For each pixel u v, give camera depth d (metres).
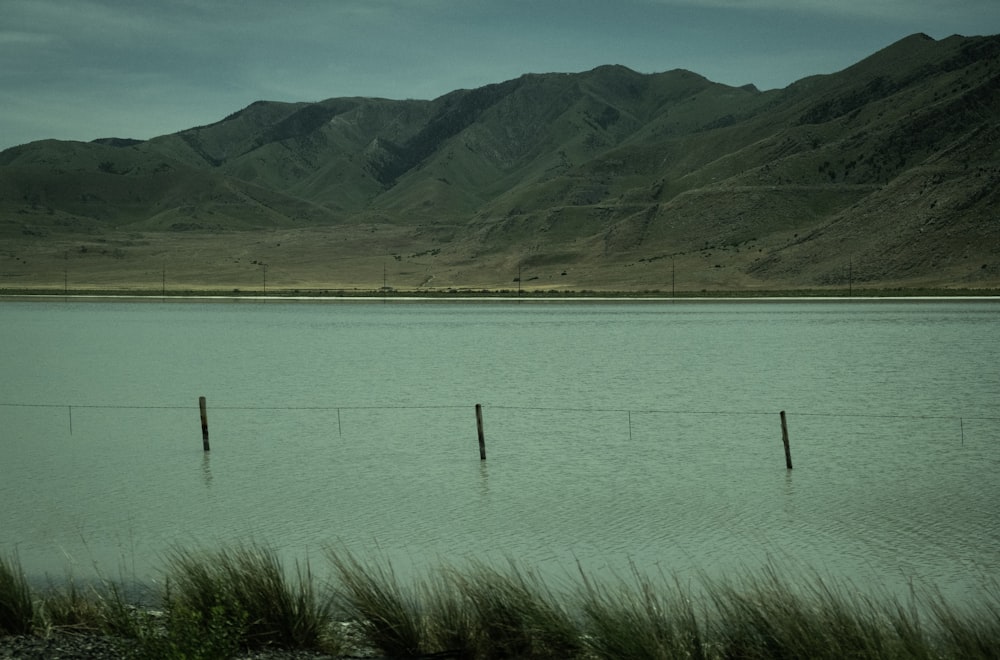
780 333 102.31
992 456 32.59
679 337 98.94
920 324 113.31
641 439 36.69
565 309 168.12
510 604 12.88
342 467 31.03
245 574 13.65
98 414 44.72
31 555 20.19
